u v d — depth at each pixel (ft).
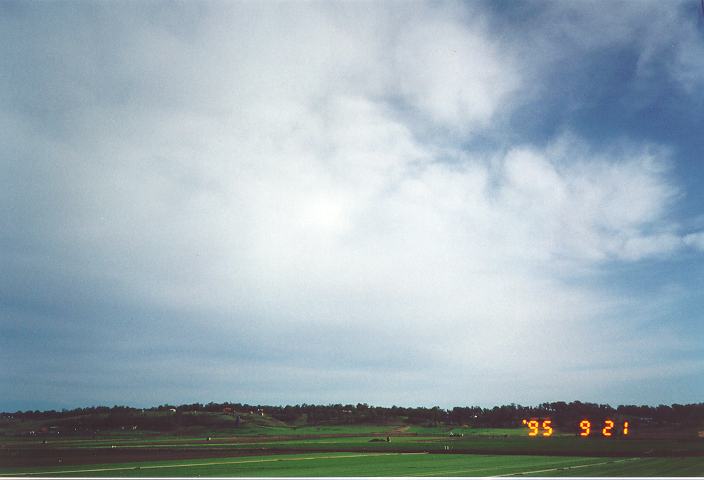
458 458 101.65
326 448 148.56
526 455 99.81
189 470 86.43
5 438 180.86
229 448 149.79
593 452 95.61
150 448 148.66
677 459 82.79
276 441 191.83
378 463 95.96
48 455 121.70
